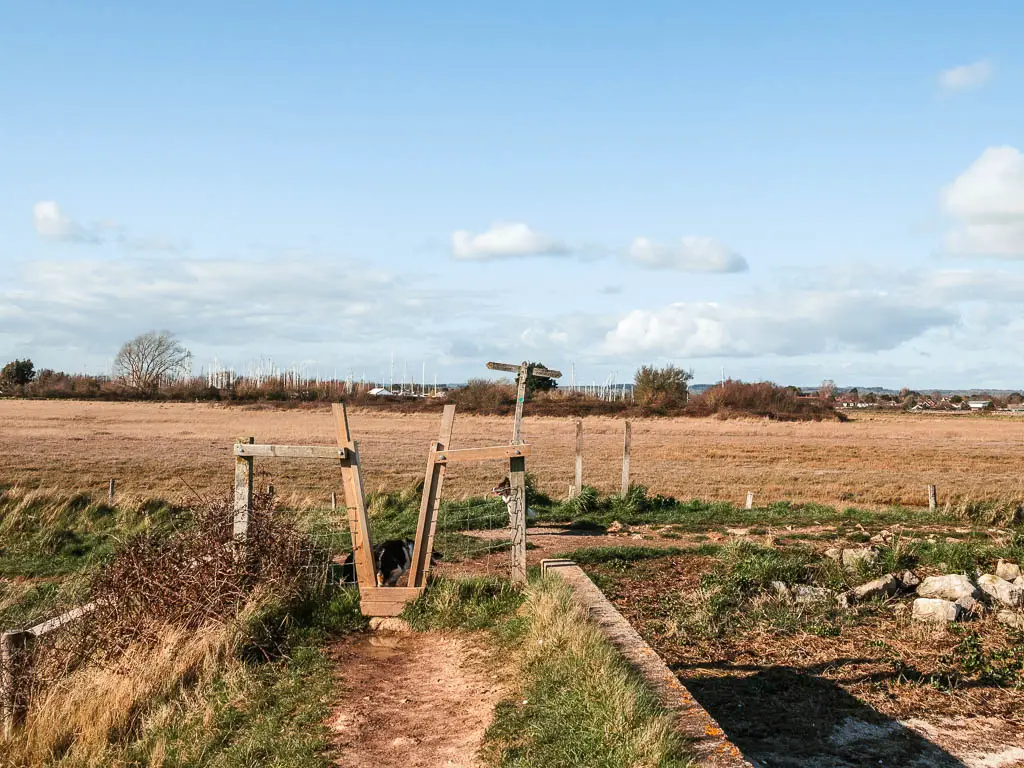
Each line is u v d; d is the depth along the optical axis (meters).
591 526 16.12
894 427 70.75
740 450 43.50
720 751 5.04
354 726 6.48
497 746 5.75
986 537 14.76
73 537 15.88
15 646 7.39
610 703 5.69
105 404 93.75
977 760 6.05
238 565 9.23
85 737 6.59
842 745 6.27
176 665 7.68
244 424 63.34
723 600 10.04
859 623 9.46
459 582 10.05
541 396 81.12
